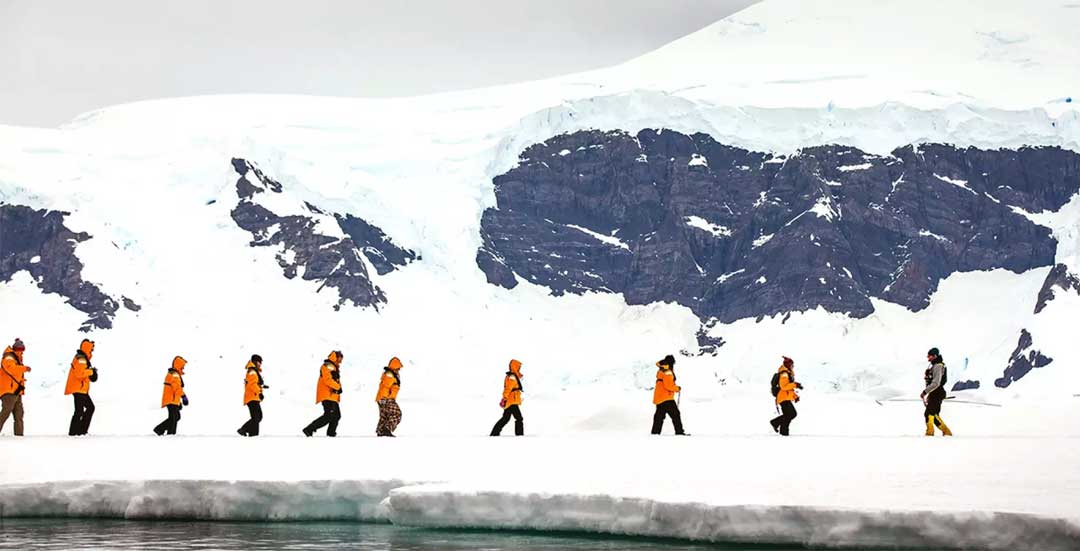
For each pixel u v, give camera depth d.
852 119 196.62
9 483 34.50
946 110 194.62
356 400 85.94
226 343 154.88
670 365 56.31
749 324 182.25
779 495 30.41
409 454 43.28
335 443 49.62
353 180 184.88
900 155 195.38
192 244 170.50
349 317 165.75
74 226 166.75
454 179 190.00
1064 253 173.12
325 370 55.72
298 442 50.31
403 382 154.38
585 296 189.00
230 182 177.88
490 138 194.50
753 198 196.12
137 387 141.50
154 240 169.12
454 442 50.06
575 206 196.75
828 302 181.38
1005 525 26.45
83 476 36.12
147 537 31.08
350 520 33.94
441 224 184.12
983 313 179.88
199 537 31.05
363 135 193.25
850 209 191.75
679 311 186.88
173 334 155.38
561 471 36.81
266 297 165.00
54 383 147.00
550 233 193.12
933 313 182.62
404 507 31.78
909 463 38.75
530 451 44.47
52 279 161.62
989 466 37.69
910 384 163.00
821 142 197.12
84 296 159.12
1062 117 193.25
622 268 193.25
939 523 26.81
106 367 147.25
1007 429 64.12
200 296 162.75
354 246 174.75
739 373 170.88
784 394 56.66
